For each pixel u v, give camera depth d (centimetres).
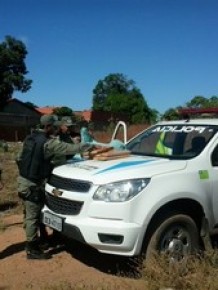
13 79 3111
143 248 347
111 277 358
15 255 411
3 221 516
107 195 343
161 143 419
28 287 342
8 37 3145
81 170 370
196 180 365
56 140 396
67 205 360
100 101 4400
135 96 3850
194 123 422
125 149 432
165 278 329
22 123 2362
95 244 342
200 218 372
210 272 334
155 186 348
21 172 395
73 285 340
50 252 418
